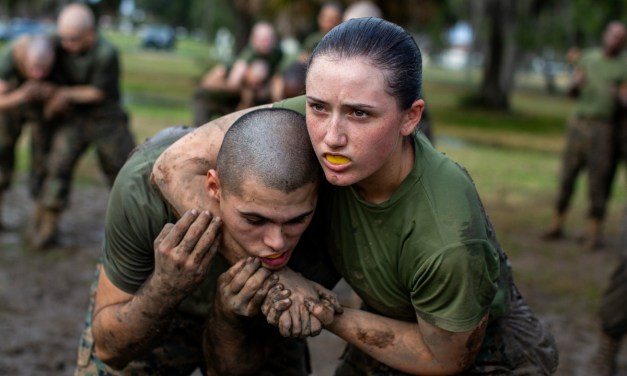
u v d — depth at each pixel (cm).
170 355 301
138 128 1316
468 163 1313
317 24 1884
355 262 253
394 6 1764
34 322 523
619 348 494
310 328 243
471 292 236
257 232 227
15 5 4144
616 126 773
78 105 649
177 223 239
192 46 6350
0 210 709
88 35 638
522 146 1680
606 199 786
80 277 615
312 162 222
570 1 2452
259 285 238
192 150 246
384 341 257
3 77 648
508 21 2616
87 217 785
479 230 236
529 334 287
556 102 3516
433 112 2448
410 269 241
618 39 757
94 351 298
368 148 208
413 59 210
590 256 767
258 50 827
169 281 243
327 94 204
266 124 222
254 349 279
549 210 966
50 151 668
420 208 235
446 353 252
